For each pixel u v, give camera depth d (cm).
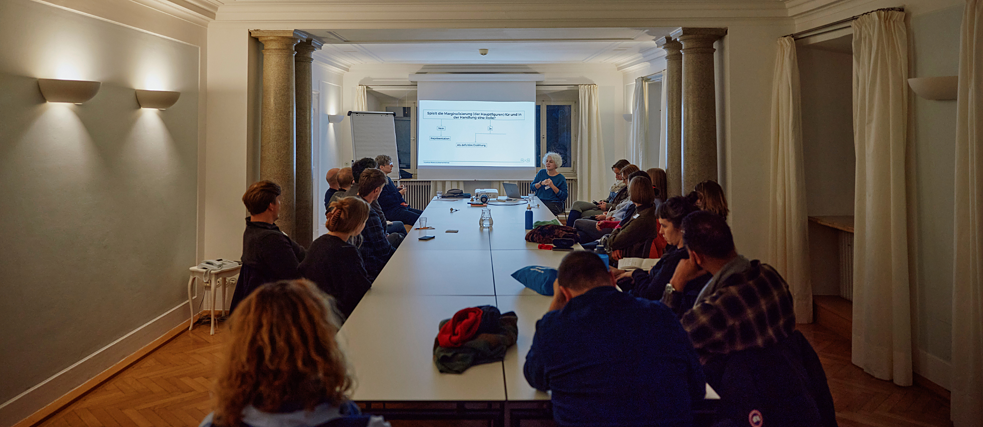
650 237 356
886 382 348
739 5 474
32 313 296
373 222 374
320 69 767
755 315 182
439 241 420
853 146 476
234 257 480
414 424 258
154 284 409
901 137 348
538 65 891
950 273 325
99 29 349
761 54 480
